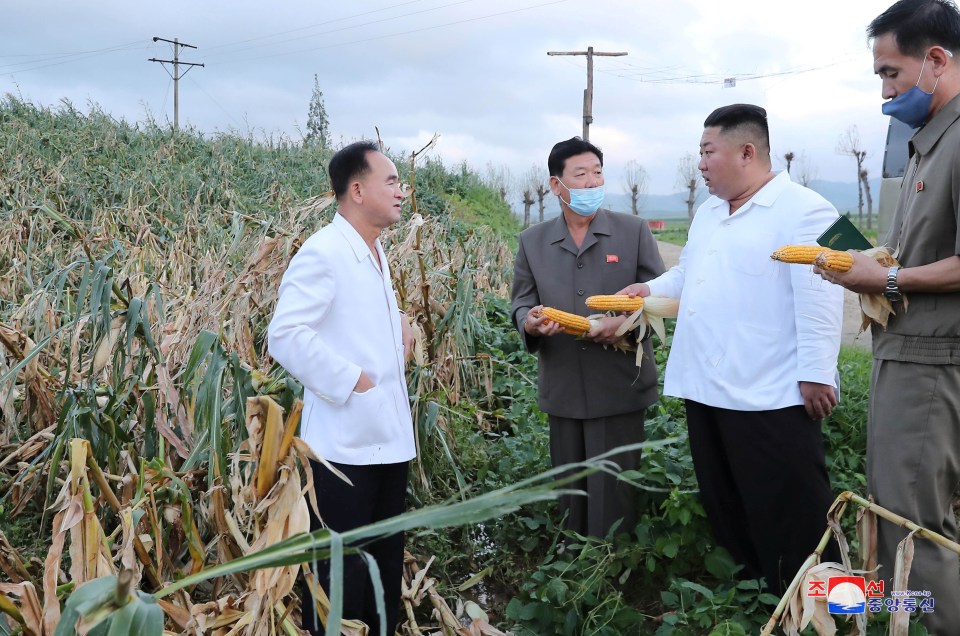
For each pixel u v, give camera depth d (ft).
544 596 10.22
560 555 11.99
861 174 99.81
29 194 30.04
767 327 9.86
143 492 8.31
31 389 12.15
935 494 8.75
